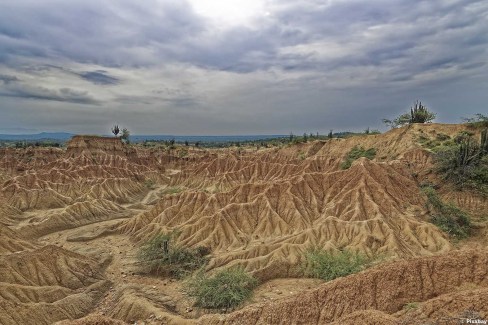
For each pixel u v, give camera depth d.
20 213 92.25
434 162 81.44
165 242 62.47
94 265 59.78
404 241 60.12
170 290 53.12
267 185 80.69
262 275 54.56
